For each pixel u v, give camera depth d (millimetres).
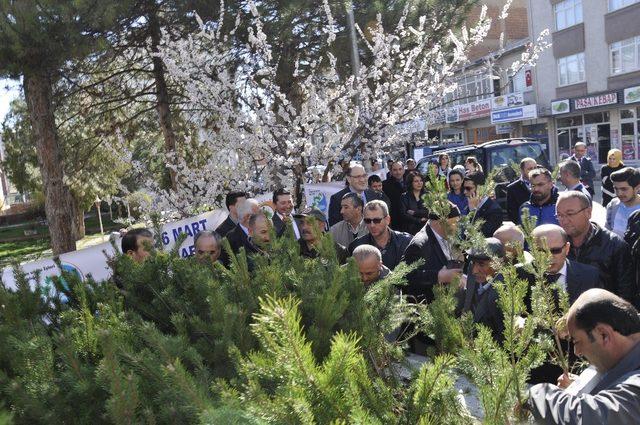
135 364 1417
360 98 9422
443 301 1695
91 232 26859
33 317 2127
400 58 10570
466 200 6992
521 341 1500
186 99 12008
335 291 1683
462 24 11719
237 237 4793
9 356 1657
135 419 1280
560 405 1456
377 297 1906
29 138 15297
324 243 2246
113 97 13438
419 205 7863
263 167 9898
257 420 1148
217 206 9969
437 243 3932
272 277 1911
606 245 3854
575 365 2135
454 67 10250
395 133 9914
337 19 10828
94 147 13359
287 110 9383
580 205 3803
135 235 3396
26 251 19516
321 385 1174
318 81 10758
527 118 29656
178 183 10328
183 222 6480
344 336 1305
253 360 1322
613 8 25312
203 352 1629
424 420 1224
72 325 1937
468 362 1437
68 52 7676
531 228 1947
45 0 7410
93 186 18312
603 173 8758
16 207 39594
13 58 7602
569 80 28203
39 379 1525
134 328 1830
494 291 2301
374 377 1535
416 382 1321
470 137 35844
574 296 3219
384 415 1234
